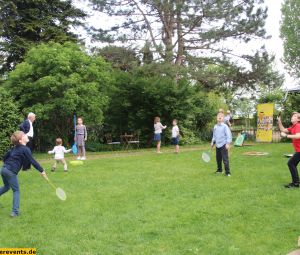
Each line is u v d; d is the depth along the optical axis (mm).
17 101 20219
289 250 5934
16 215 7762
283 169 12711
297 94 25500
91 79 22094
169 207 8281
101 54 28797
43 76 20688
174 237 6473
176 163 14977
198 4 26828
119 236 6566
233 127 32656
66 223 7293
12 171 7758
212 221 7301
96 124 23594
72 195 9523
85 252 5891
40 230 6902
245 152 18328
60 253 5863
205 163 14750
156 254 5797
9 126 18344
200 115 28703
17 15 27750
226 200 8766
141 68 25406
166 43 29359
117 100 24469
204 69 29719
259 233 6648
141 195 9430
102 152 21375
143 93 24188
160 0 26828
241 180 11031
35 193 9781
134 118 24750
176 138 19047
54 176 12281
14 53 27844
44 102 20766
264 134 25219
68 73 20875
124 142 24906
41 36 28172
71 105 19906
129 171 13117
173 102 24875
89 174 12594
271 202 8500
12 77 20344
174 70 26172
